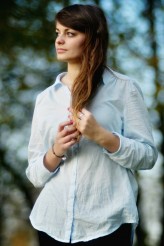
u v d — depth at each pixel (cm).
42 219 246
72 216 239
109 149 238
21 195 1133
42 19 1000
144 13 1017
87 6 253
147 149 247
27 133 1066
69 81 257
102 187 240
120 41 978
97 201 239
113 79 252
